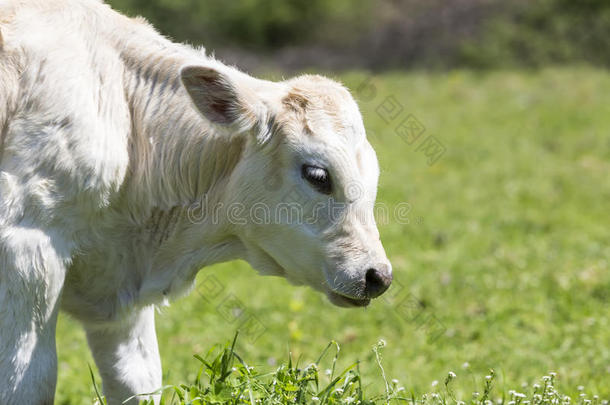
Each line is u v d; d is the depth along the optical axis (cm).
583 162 3173
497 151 3338
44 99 927
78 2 1013
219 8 5319
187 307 1794
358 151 979
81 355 1524
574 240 2253
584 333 1545
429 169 3067
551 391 1054
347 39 5466
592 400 1148
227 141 1009
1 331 905
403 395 1118
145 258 1038
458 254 2138
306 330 1653
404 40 5281
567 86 4388
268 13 5422
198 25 5147
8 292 903
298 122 971
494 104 4100
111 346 1056
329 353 1530
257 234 1010
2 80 932
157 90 1027
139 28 1048
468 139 3497
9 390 908
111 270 1010
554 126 3691
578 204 2648
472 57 5016
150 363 1079
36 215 916
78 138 929
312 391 986
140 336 1069
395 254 2152
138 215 1020
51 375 930
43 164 918
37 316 919
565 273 1936
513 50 5072
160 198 1024
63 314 1045
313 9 5588
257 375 953
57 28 971
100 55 993
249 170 991
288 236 991
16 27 954
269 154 980
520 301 1759
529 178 2966
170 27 4969
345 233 970
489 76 4719
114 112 984
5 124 935
